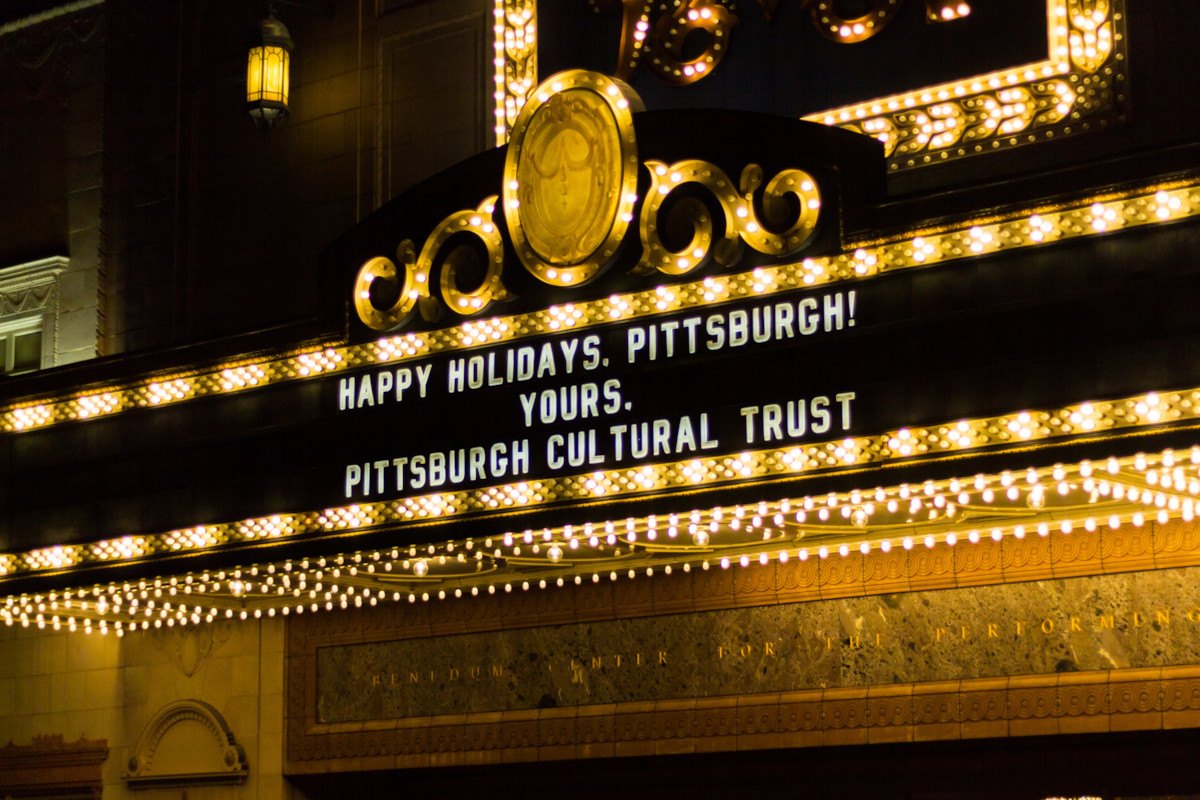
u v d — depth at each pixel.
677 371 14.45
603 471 14.62
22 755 21.70
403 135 20.30
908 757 16.86
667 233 14.72
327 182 20.75
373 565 16.69
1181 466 12.62
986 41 16.59
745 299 14.23
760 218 14.24
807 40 17.66
